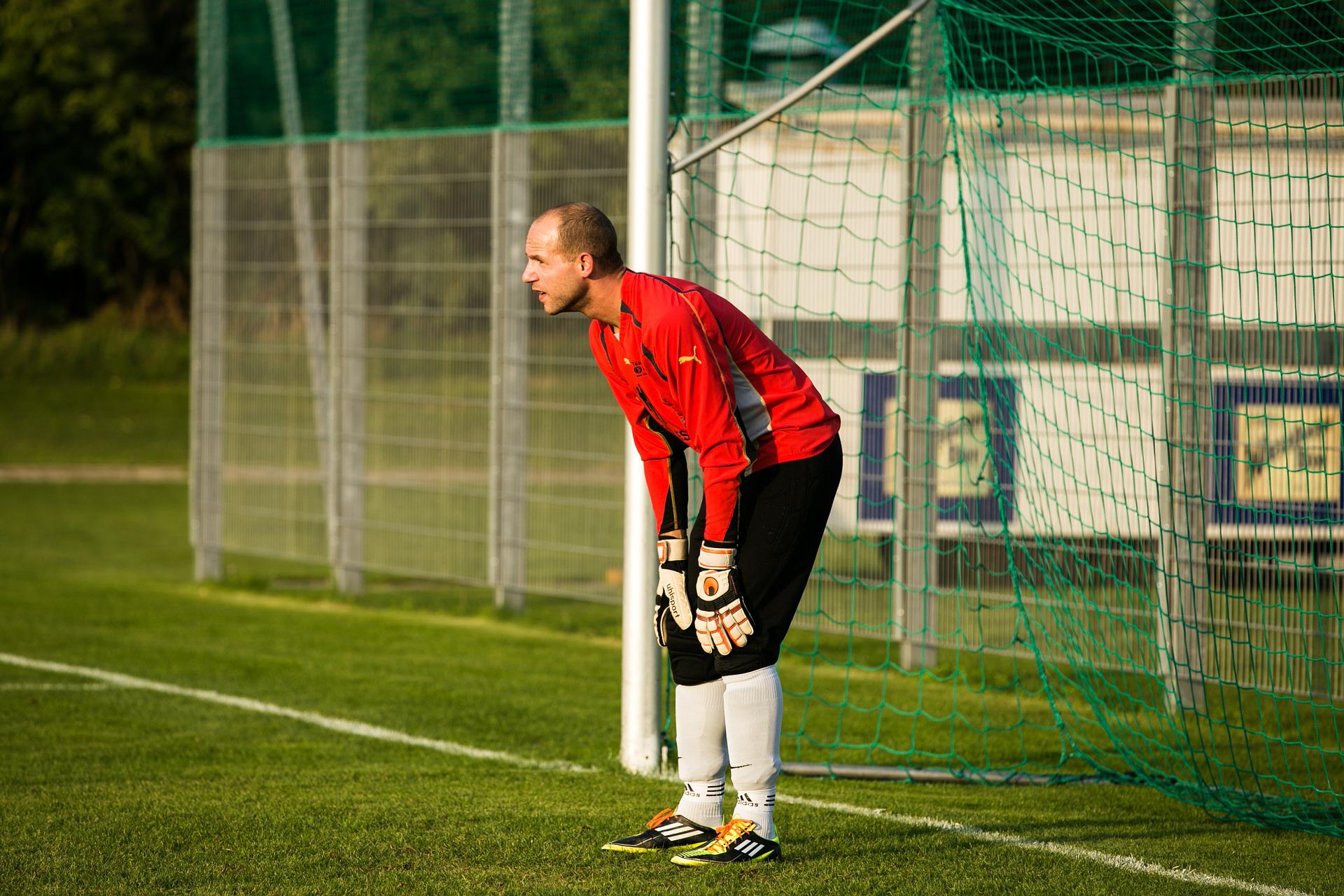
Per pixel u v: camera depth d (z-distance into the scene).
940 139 26.12
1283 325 20.34
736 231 27.12
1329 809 16.94
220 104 36.75
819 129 27.27
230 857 13.41
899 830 14.95
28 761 17.88
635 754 17.91
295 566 40.94
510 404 31.44
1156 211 23.28
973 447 26.52
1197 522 22.61
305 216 34.50
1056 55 24.52
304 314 34.72
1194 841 15.03
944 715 22.78
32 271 121.50
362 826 14.62
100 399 85.81
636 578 17.89
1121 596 23.70
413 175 32.78
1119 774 18.50
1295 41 18.78
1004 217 25.44
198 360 37.06
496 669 25.73
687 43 20.75
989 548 26.64
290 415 35.31
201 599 34.16
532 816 15.11
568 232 12.68
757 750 13.17
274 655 26.70
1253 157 22.05
